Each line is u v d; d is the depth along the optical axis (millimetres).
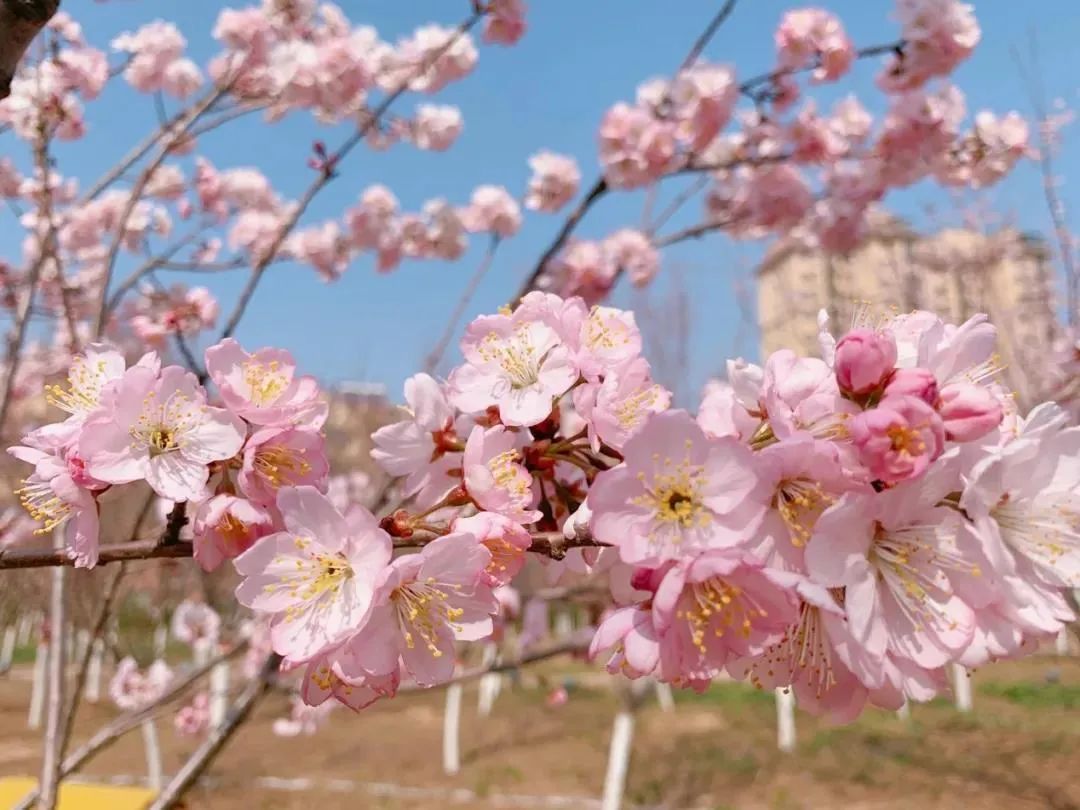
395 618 1146
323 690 1179
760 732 11484
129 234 5383
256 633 4684
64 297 3293
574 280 4969
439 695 15406
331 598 1128
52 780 2742
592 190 4156
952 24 3971
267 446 1259
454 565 1131
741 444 1062
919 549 1059
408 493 1575
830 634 1038
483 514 1238
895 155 4605
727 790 8852
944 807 8008
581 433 1418
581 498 1439
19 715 12156
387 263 5535
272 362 1314
